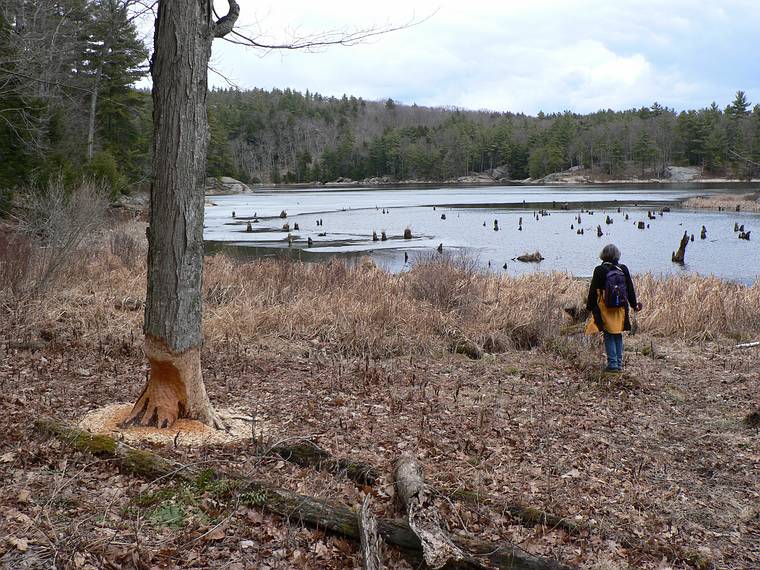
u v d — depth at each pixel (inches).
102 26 376.2
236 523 162.1
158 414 212.5
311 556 153.1
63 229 549.0
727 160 4407.0
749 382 336.5
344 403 276.8
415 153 6063.0
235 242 1224.2
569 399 306.5
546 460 226.8
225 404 263.7
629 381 330.6
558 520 179.3
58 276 455.2
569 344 411.8
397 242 1223.5
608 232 1379.2
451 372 353.4
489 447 234.5
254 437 202.4
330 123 7500.0
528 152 5846.5
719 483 216.5
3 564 135.0
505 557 151.1
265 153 6614.2
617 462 230.7
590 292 334.6
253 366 335.0
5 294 402.9
